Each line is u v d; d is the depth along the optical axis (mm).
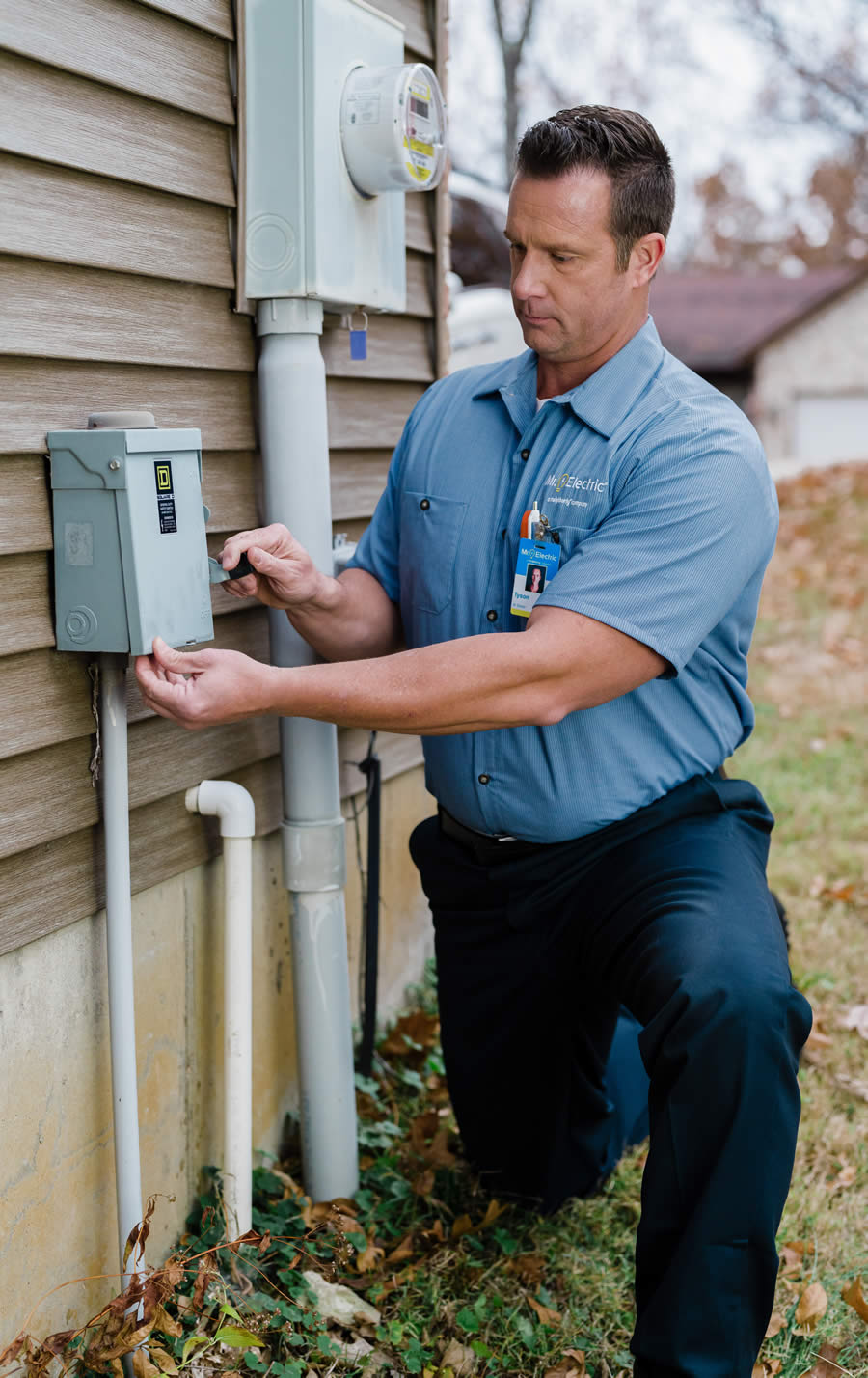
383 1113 2631
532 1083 2234
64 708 1746
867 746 5176
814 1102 2752
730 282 31297
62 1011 1814
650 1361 1741
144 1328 1748
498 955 2180
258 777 2324
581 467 1991
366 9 2131
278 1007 2459
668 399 1990
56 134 1667
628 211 1860
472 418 2172
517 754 2041
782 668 6516
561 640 1814
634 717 2037
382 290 2271
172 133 1912
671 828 2086
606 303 1916
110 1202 1963
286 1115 2525
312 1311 2033
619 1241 2320
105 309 1797
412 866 3082
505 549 2078
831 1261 2287
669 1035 1766
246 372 2188
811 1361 2049
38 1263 1803
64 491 1669
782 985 1778
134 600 1667
